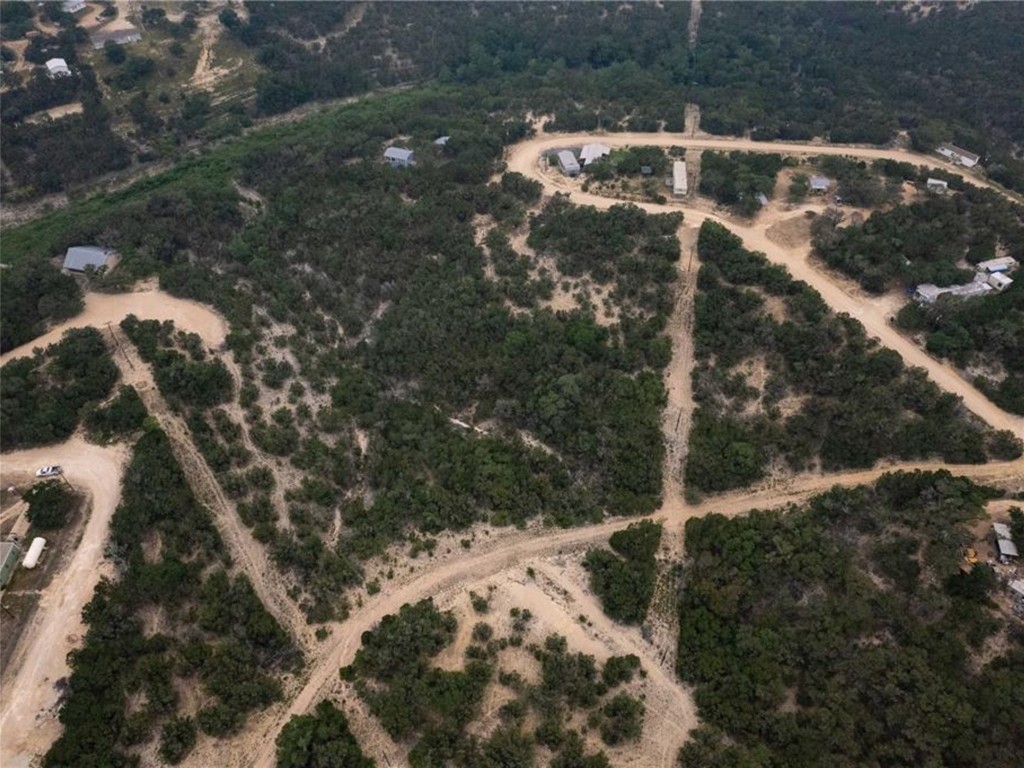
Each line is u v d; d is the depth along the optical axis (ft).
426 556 271.08
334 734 214.69
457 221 385.91
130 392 306.35
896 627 233.76
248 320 346.95
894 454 286.66
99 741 205.16
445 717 220.64
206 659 231.09
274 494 286.05
